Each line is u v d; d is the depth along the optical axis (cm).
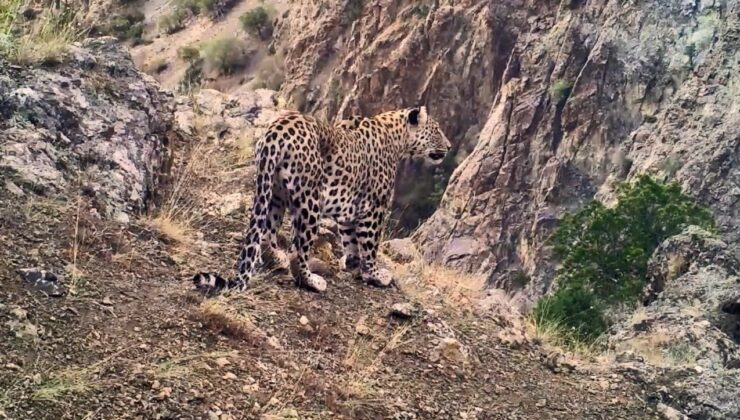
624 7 3862
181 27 5425
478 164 3797
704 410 722
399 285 786
